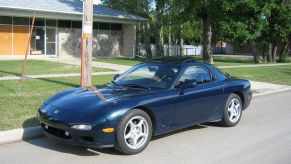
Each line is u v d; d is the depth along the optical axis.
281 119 9.43
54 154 6.23
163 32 44.06
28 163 5.80
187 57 8.25
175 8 32.75
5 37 27.83
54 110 6.27
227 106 8.25
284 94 14.37
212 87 7.83
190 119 7.39
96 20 31.58
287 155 6.44
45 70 18.53
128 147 6.17
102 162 5.90
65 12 29.11
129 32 35.12
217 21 26.16
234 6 24.11
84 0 10.38
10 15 27.25
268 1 26.08
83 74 10.67
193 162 6.00
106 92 6.79
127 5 40.50
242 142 7.21
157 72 7.51
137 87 7.14
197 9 27.00
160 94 6.77
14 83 13.24
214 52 61.81
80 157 6.11
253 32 26.23
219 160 6.12
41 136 7.29
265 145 7.03
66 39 31.17
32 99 10.26
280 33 32.69
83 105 6.20
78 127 5.84
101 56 33.81
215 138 7.46
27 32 28.84
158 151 6.53
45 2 30.50
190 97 7.26
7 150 6.41
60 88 12.35
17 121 7.75
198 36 52.66
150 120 6.50
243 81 8.80
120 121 6.01
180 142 7.12
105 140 5.93
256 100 12.70
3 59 25.92
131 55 35.25
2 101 9.84
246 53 58.72
